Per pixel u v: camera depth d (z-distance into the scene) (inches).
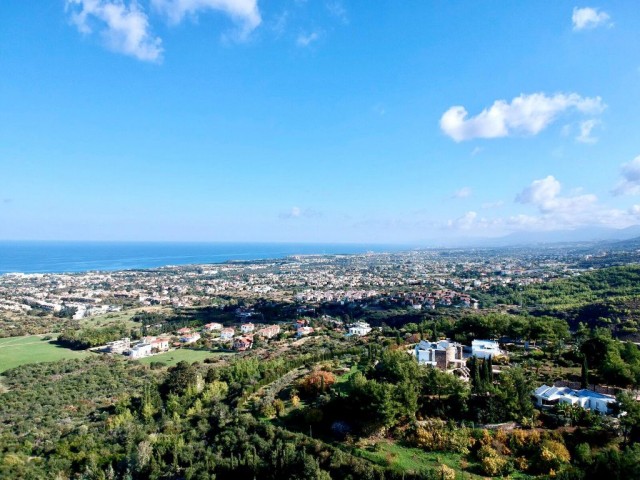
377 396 2630.4
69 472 2960.1
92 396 4891.7
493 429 2518.5
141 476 2790.4
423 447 2461.9
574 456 2253.9
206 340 7504.9
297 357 4985.2
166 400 4028.1
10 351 7042.3
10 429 3924.7
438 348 3905.0
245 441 2829.7
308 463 2365.9
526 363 3649.1
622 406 2511.1
